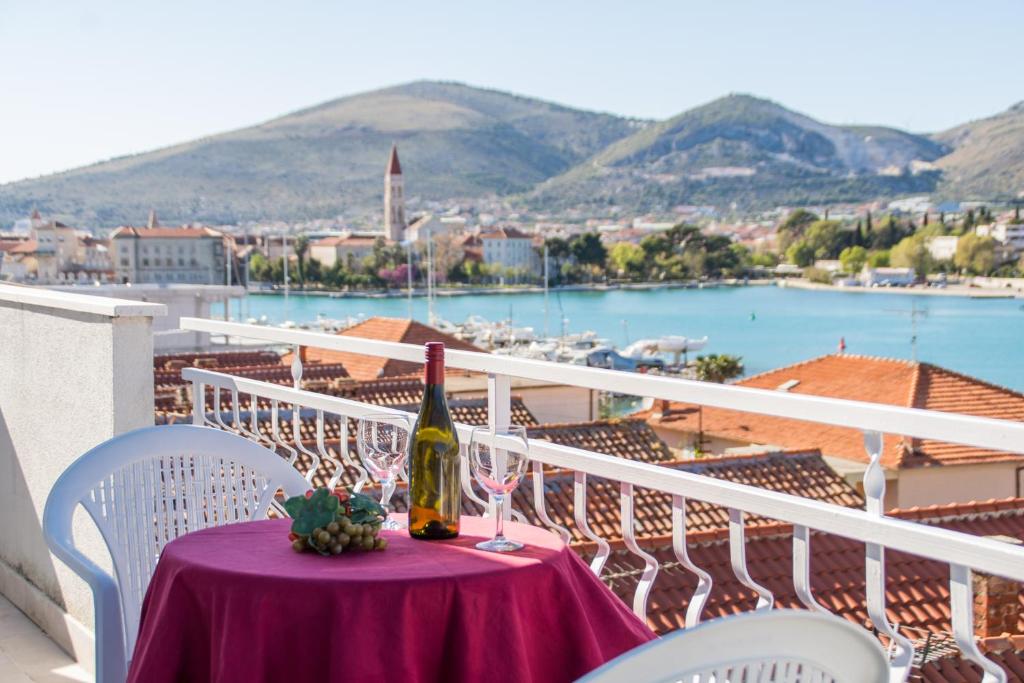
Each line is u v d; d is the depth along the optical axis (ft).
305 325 378.73
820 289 536.83
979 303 432.25
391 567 7.45
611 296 561.84
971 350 322.75
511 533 8.62
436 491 8.38
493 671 7.22
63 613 16.88
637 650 5.10
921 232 466.70
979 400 101.65
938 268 460.14
